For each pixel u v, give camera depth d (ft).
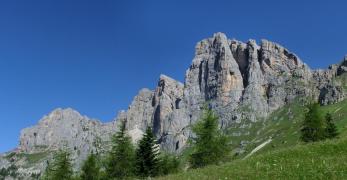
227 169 125.18
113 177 320.70
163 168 349.00
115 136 331.98
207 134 299.38
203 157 295.69
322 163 111.86
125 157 322.55
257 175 109.09
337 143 130.93
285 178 102.42
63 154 338.13
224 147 302.04
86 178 330.34
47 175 333.21
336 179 95.30
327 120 376.48
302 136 361.51
